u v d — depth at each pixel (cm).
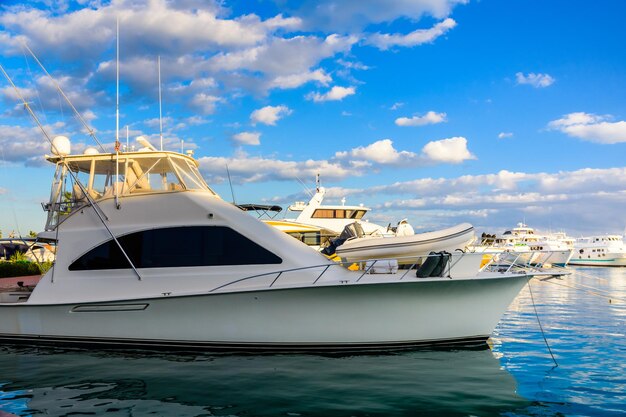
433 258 761
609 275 4141
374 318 756
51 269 834
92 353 783
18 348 816
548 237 6262
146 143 923
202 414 522
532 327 1085
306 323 753
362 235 943
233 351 766
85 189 835
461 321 783
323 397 575
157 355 767
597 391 601
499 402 560
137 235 812
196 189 844
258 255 780
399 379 644
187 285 777
